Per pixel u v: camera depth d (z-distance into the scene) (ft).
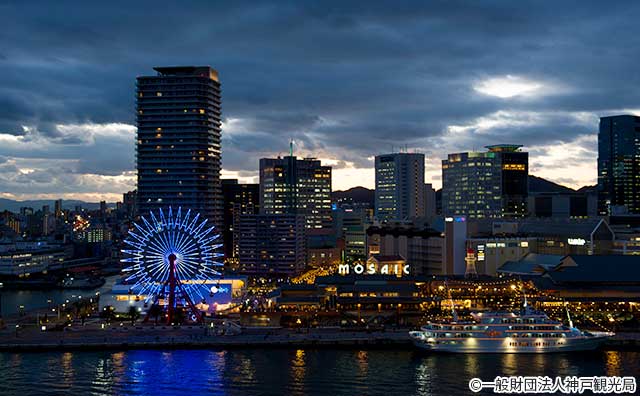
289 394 624.18
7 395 624.59
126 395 624.59
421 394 621.72
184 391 634.84
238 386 646.33
